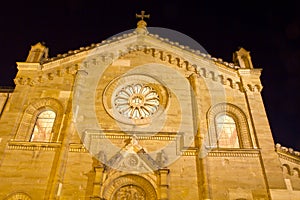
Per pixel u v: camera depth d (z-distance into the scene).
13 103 25.98
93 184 21.59
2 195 21.33
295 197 22.05
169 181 22.34
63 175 22.30
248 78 28.64
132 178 22.27
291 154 24.27
